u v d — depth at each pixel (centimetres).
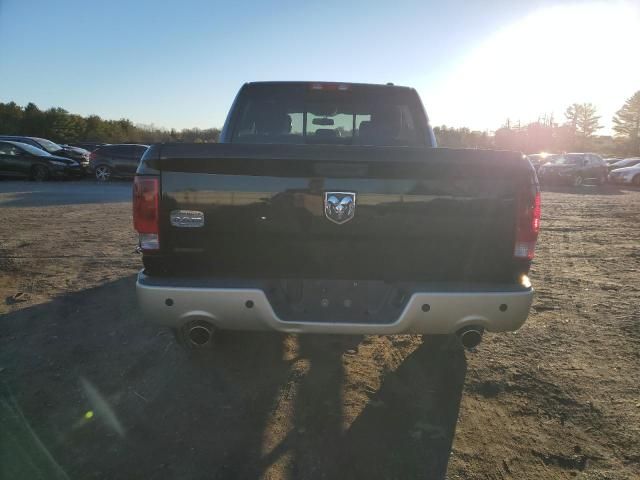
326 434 293
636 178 2408
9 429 292
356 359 392
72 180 2031
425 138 475
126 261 659
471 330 303
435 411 320
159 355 391
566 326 466
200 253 299
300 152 288
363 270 301
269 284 300
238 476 257
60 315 466
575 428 304
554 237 926
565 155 2497
